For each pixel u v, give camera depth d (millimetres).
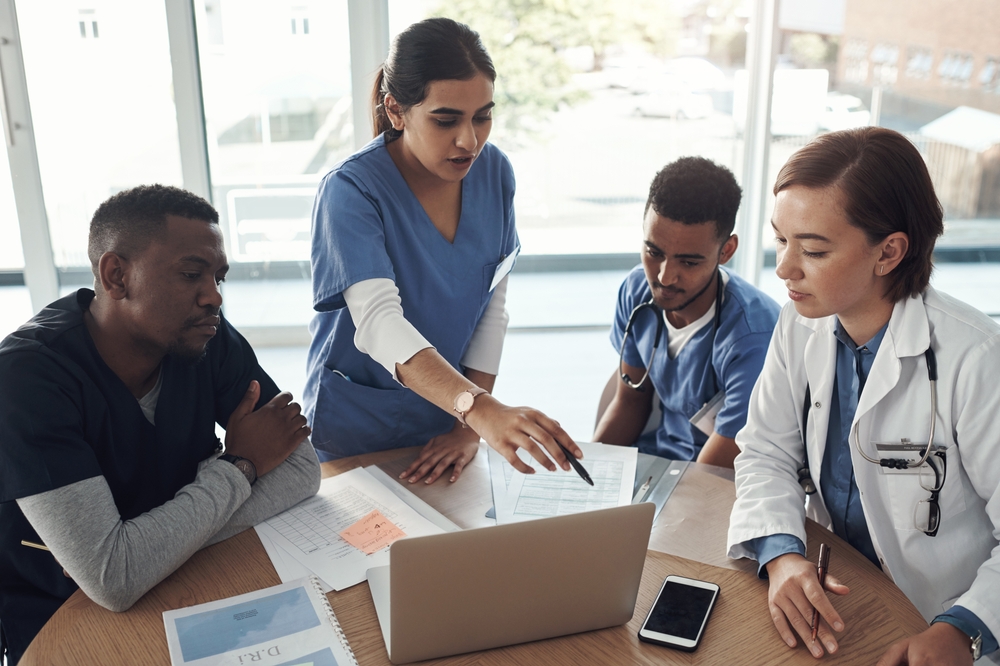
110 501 1056
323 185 1413
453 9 3277
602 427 1844
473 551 848
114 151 3160
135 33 3055
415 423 1558
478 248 1538
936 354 1059
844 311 1122
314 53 3195
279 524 1176
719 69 3408
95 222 1115
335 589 1023
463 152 1323
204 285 1136
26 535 1165
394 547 823
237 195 3336
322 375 1519
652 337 1712
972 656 922
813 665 896
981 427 1027
